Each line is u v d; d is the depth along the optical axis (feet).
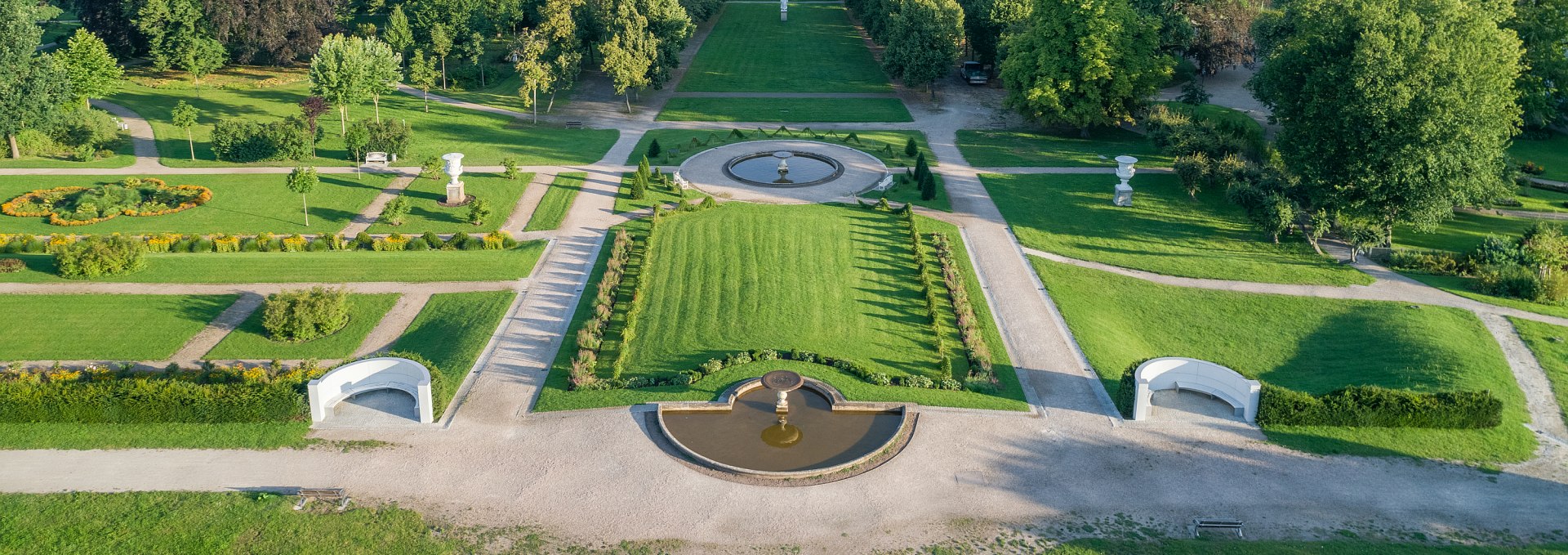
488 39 493.77
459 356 187.83
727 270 232.94
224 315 205.57
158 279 221.25
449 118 379.35
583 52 433.89
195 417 159.12
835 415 166.81
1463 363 185.88
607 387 177.27
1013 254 250.78
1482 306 222.07
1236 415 166.91
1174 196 293.64
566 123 379.35
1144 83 348.79
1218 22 408.26
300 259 236.43
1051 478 148.36
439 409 163.84
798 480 147.23
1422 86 232.12
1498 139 246.47
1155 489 146.10
